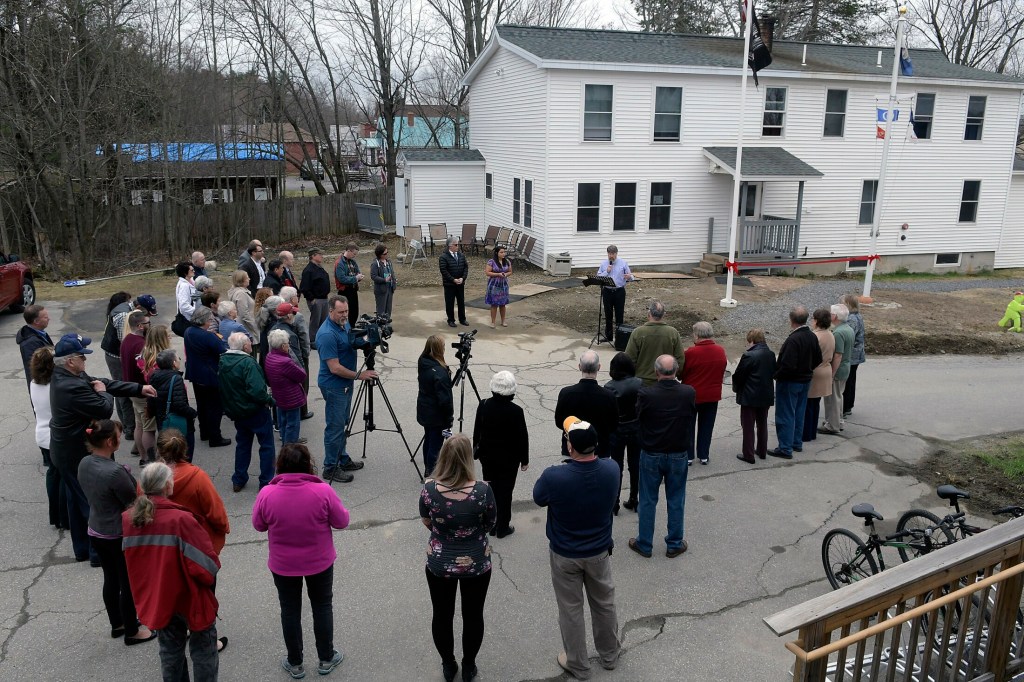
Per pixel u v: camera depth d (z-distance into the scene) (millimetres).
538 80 20031
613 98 20000
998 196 24297
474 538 4652
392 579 6203
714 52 21812
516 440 6512
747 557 6660
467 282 19500
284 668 5059
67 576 6199
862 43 35969
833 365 9164
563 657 5109
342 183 33281
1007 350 14461
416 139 45594
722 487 8094
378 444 9070
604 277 13438
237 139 30500
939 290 20906
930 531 6152
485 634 5504
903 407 11000
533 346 13688
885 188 23156
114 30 21016
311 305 12281
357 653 5273
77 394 5980
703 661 5246
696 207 21438
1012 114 23656
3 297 15180
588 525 4832
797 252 21438
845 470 8648
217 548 5070
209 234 24859
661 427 6262
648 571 6398
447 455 4590
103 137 20828
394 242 26734
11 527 6992
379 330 8258
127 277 20484
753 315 16141
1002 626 4613
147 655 5227
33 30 19359
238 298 9953
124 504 5055
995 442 9625
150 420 7848
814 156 22125
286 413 7984
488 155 24766
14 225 21594
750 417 8594
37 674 5000
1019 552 4547
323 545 4797
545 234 20469
